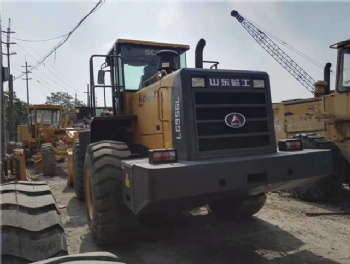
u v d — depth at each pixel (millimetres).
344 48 6398
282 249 4105
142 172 3025
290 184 3730
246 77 3803
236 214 5074
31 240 1895
